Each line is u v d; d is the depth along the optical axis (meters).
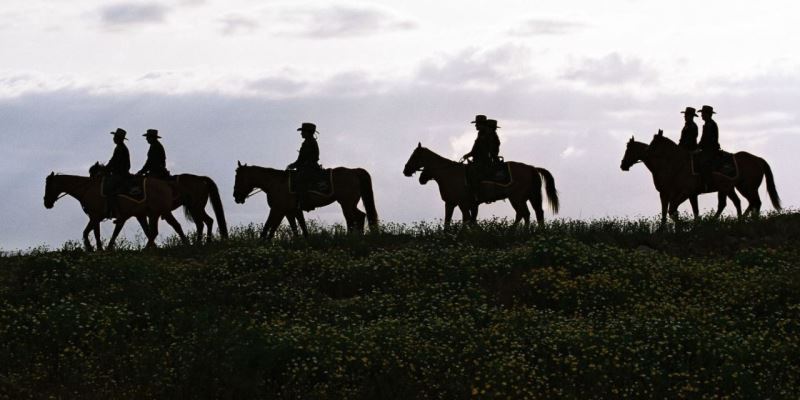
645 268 20.23
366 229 24.89
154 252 23.73
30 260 21.06
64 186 24.75
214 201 25.97
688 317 17.41
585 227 24.67
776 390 14.70
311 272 21.08
